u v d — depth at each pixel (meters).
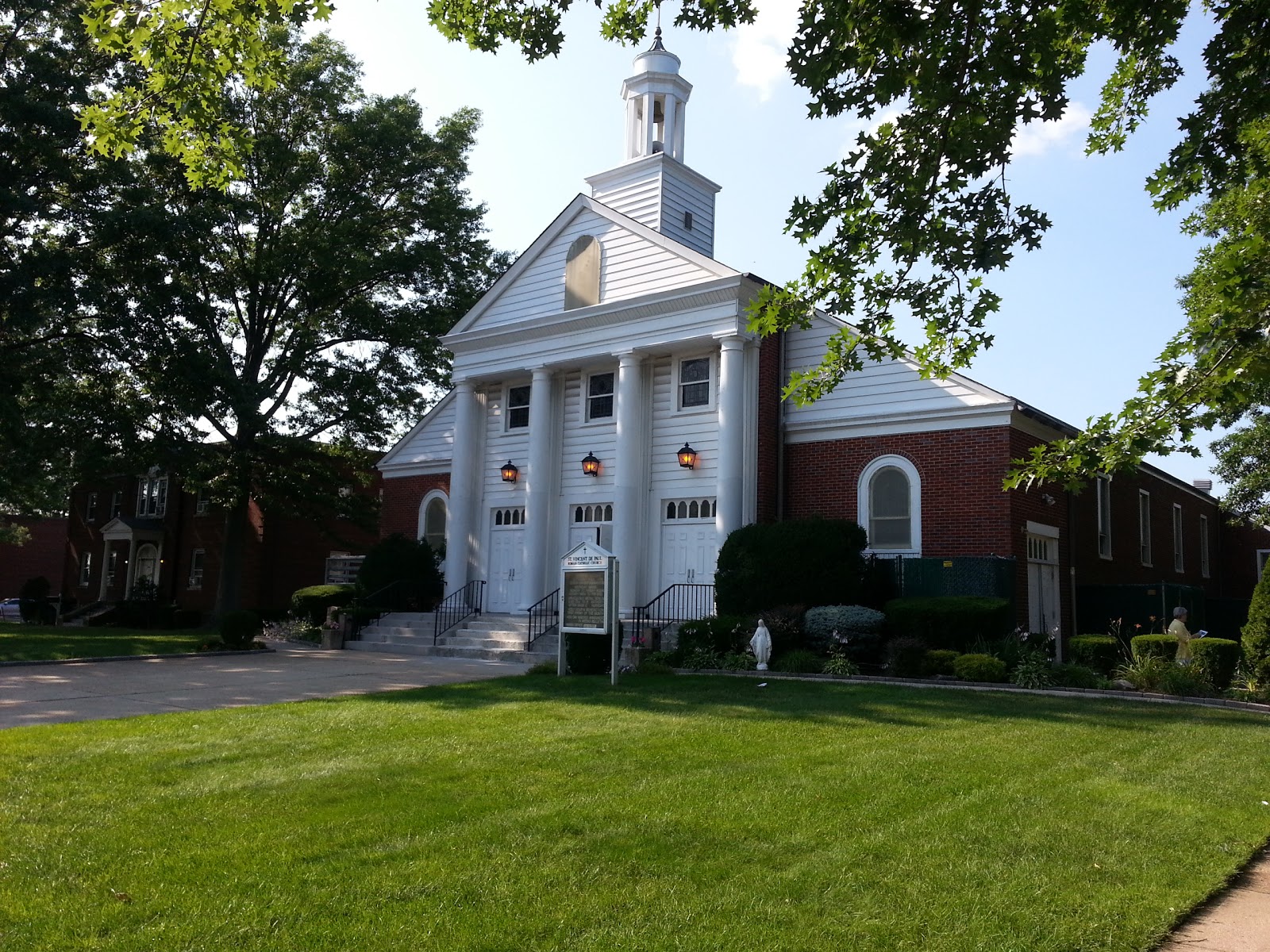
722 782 7.82
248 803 7.09
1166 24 6.87
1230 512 32.78
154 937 4.64
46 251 23.33
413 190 33.31
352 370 32.59
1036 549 19.72
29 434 26.08
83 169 24.45
